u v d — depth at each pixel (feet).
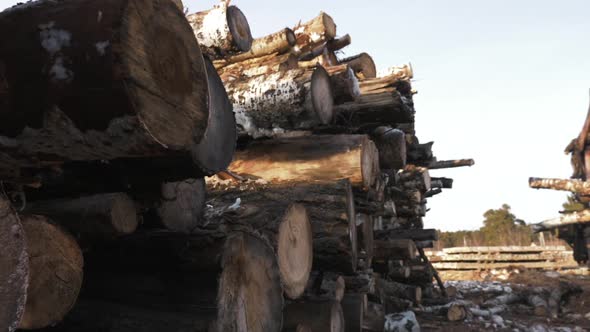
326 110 16.02
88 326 8.11
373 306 18.28
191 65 6.32
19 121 5.39
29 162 5.92
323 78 15.96
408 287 24.54
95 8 5.22
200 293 8.04
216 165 8.82
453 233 112.68
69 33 5.16
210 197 13.02
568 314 26.11
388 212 26.03
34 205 8.28
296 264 12.14
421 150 29.14
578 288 30.86
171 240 8.52
